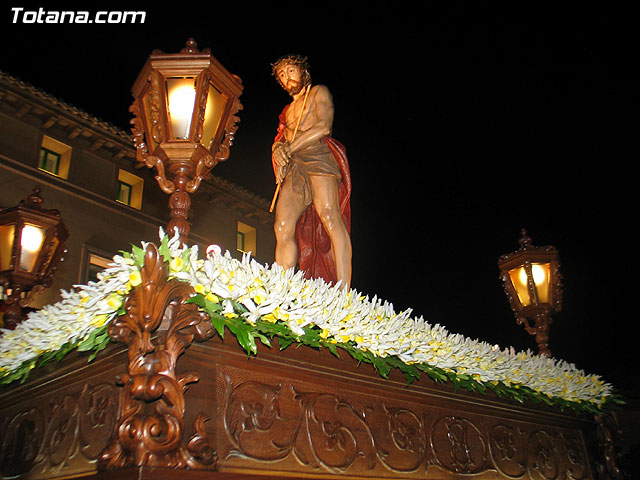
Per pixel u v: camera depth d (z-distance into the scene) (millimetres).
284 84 5676
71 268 18031
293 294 3445
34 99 17984
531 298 7059
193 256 3061
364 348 3850
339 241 5086
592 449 5867
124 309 2998
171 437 2670
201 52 3707
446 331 4566
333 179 5258
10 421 4062
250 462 3045
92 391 3281
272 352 3412
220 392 3066
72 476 3217
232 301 3115
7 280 5508
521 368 5215
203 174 3672
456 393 4609
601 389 5965
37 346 3516
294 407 3414
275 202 5324
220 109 3844
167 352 2803
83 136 19266
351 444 3658
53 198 18266
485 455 4648
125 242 19547
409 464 3994
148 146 3770
